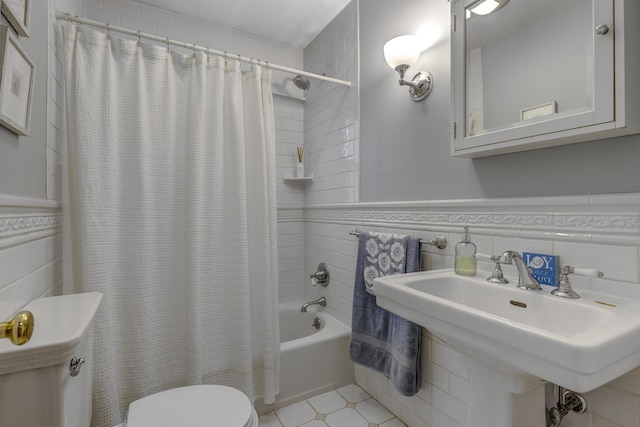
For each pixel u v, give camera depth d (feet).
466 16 3.73
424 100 4.66
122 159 4.68
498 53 3.44
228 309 5.41
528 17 3.19
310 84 7.86
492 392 2.79
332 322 6.51
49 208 3.73
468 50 3.72
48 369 2.00
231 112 5.42
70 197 4.36
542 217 3.20
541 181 3.27
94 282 4.22
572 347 1.75
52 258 3.93
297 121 8.13
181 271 5.10
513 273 3.47
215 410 3.35
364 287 5.23
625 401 2.65
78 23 4.58
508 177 3.57
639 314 2.32
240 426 3.13
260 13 6.82
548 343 1.85
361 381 5.97
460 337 2.44
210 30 7.11
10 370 1.89
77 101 4.26
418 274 3.69
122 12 6.24
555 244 3.10
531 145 3.14
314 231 7.64
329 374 5.90
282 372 5.51
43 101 3.61
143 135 4.72
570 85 2.84
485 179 3.81
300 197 8.16
